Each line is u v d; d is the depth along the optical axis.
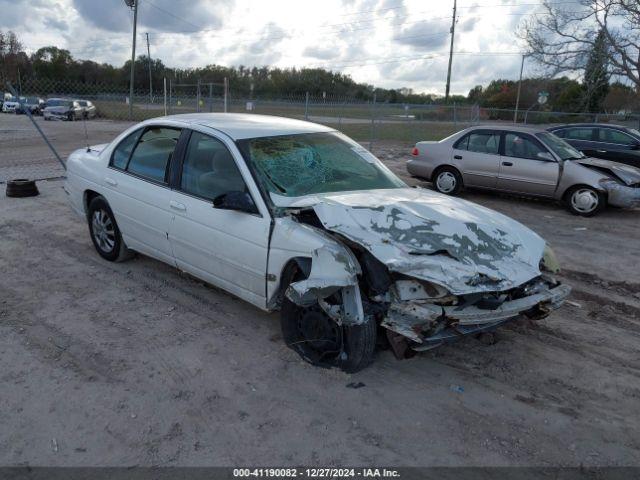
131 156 5.27
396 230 3.60
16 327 4.29
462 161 10.47
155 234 4.92
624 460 3.00
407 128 27.56
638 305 5.29
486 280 3.42
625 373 3.93
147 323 4.42
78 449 2.95
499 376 3.82
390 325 3.44
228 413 3.29
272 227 3.86
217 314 4.62
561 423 3.31
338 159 4.69
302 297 3.47
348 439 3.09
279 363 3.86
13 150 15.84
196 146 4.61
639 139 12.38
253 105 23.67
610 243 7.61
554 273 4.17
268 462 2.89
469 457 2.98
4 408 3.28
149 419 3.21
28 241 6.46
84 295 4.94
